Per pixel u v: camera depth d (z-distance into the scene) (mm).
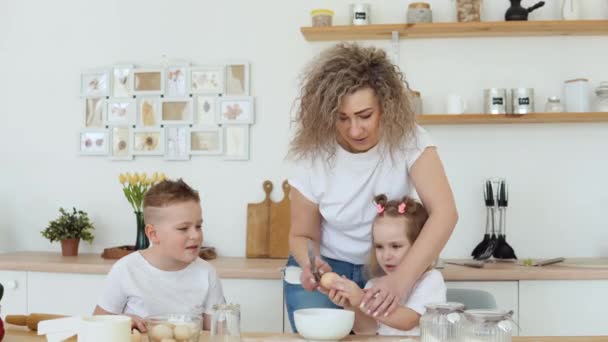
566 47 2992
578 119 2830
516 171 2986
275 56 3107
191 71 3135
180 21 3170
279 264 2766
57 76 3248
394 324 1584
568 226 2977
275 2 3111
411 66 3035
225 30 3141
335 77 1653
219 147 3105
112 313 1922
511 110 2887
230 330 1308
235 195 3109
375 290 1524
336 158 1827
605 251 2963
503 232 2916
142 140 3170
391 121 1669
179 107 3148
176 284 1937
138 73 3176
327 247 2018
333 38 3021
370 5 2994
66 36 3246
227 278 2623
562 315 2500
